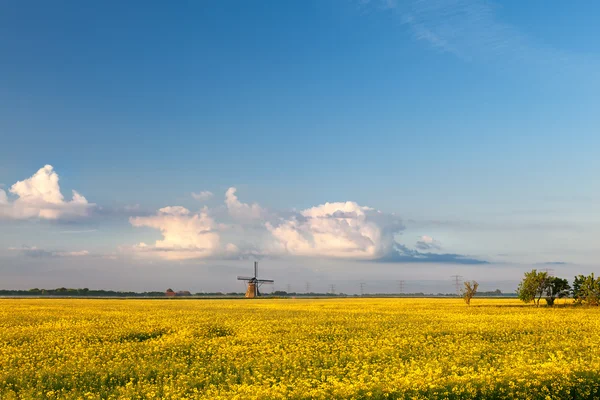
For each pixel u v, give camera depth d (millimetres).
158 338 30000
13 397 15484
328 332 31766
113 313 48406
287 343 26906
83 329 32875
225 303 80875
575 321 39375
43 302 75875
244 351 24234
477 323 37312
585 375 16844
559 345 25234
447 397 14828
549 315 46875
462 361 20797
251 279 153750
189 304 74188
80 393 16141
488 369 18750
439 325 35500
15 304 67688
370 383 15836
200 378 18016
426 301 96625
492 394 15203
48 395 15867
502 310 56812
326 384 15953
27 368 20156
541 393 15328
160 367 20078
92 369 19609
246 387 15656
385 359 22094
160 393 16281
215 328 34000
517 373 16828
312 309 59000
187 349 24797
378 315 47000
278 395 14688
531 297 71875
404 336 29906
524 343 26641
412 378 16172
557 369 16891
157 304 73375
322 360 21875
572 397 15445
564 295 71188
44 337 29125
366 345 26219
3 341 27234
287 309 58812
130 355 23000
